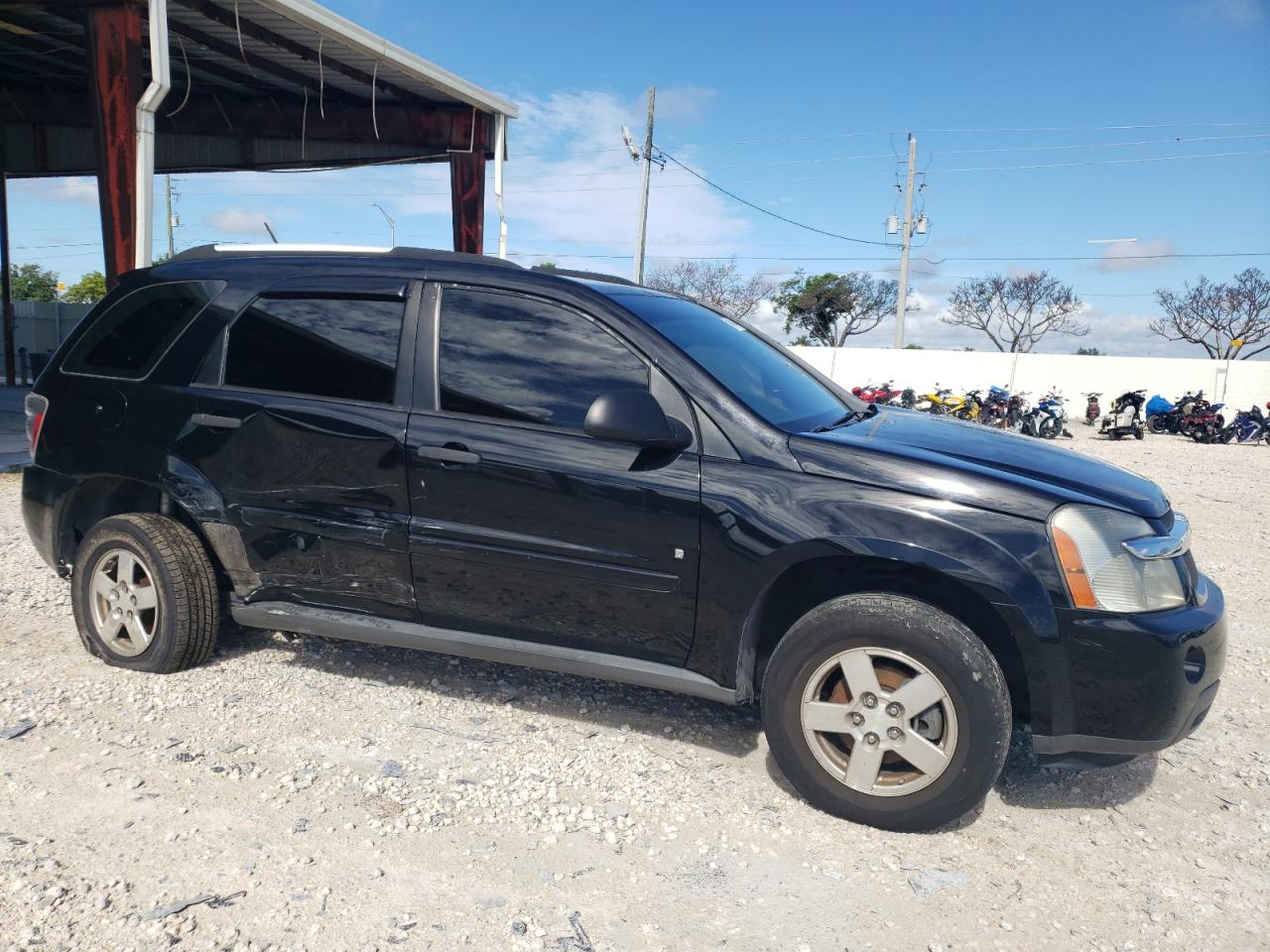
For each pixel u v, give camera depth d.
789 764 3.01
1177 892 2.64
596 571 3.19
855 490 2.92
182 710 3.61
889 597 2.86
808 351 32.09
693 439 3.12
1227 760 3.55
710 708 3.82
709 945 2.31
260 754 3.26
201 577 3.88
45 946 2.21
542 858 2.68
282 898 2.44
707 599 3.07
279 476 3.64
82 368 4.11
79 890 2.43
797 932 2.38
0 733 3.35
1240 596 6.09
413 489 3.41
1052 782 3.31
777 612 3.30
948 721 2.78
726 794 3.10
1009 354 29.30
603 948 2.29
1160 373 27.14
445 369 3.45
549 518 3.22
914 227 32.78
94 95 10.16
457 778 3.13
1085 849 2.86
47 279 58.59
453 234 17.11
